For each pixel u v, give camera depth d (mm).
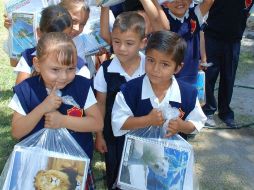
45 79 2061
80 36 2951
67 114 2145
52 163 1983
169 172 2148
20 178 1965
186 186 2141
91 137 2322
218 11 4059
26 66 2584
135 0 3107
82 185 1995
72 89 2148
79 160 2000
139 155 2174
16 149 1986
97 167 3447
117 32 2432
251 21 7809
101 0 2699
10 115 4160
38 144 2047
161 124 2188
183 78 3010
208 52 4176
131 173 2178
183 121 2256
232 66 4262
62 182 1983
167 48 2121
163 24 2854
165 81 2240
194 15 3047
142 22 2467
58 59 1992
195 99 2316
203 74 3250
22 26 2980
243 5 4047
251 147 4047
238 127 4391
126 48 2434
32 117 2029
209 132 4270
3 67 5270
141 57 2572
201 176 3521
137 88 2277
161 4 2975
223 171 3619
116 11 3275
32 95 2121
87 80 2195
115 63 2549
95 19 3066
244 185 3441
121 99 2293
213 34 4137
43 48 2012
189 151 2160
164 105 2264
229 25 4078
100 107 2582
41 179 1975
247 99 5113
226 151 3947
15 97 2129
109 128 2562
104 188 3201
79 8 2811
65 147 2064
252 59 6445
